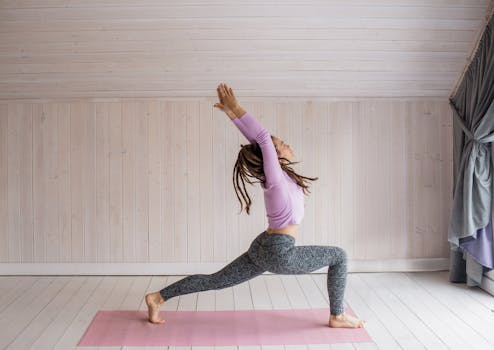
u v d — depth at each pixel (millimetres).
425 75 4266
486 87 3826
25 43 3877
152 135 4465
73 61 4035
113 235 4504
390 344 3061
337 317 3318
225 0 3555
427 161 4551
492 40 3723
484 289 4059
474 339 3119
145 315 3562
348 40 3906
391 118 4520
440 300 3830
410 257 4586
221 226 4508
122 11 3627
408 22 3793
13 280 4383
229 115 3061
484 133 3822
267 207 3180
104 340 3129
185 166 4477
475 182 3918
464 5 3695
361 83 4332
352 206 4539
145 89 4344
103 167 4473
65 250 4508
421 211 4570
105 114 4449
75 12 3635
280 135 4473
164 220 4500
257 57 4023
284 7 3623
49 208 4488
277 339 3146
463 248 4023
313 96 4465
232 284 3350
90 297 3945
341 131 4500
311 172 4504
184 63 4066
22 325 3379
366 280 4336
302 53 4004
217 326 3359
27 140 4457
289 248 3162
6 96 4395
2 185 4480
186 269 4523
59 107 4445
